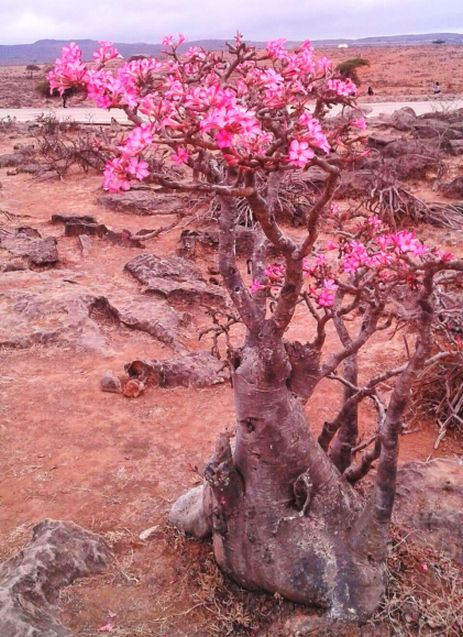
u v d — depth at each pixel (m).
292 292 3.06
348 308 3.75
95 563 4.08
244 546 3.67
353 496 3.92
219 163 3.47
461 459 5.22
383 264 3.19
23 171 19.77
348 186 14.71
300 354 3.59
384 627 3.51
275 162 2.21
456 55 94.69
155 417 6.44
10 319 8.56
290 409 3.52
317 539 3.60
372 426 6.25
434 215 13.46
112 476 5.41
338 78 2.97
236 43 2.98
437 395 6.45
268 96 2.72
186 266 10.74
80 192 17.20
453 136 22.69
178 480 5.36
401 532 4.20
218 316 9.09
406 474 4.76
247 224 12.62
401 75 64.25
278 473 3.55
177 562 4.21
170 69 2.90
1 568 3.89
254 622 3.69
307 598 3.57
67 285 10.01
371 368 7.43
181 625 3.69
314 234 2.76
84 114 37.22
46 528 4.16
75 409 6.57
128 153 2.10
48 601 3.66
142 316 8.62
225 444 3.63
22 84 63.16
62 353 7.83
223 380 7.12
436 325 6.34
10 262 11.08
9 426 6.22
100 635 3.54
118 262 11.55
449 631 3.55
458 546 4.13
